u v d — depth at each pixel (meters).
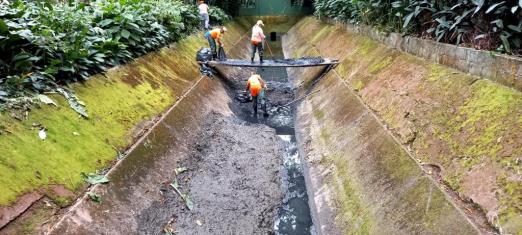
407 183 4.43
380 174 4.98
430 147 4.75
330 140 7.05
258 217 5.44
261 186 6.23
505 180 3.52
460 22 6.00
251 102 10.60
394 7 8.24
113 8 8.35
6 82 4.90
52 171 4.17
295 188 6.36
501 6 5.13
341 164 6.03
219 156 6.92
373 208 4.63
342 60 10.62
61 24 6.59
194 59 11.20
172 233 4.71
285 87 12.50
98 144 5.09
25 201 3.64
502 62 4.62
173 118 7.06
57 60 5.53
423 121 5.24
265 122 9.37
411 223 3.93
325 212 5.39
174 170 5.93
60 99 5.30
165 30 10.45
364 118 6.56
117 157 5.16
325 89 9.71
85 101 5.66
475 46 5.56
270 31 25.19
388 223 4.22
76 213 3.94
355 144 6.14
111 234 4.10
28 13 6.11
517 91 4.32
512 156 3.64
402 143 5.19
